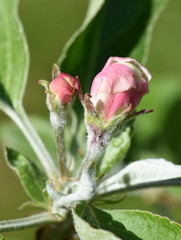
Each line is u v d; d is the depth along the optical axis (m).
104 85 0.22
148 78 0.23
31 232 0.42
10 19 0.29
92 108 0.22
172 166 0.23
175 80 0.39
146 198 0.35
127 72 0.22
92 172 0.23
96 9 0.28
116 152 0.26
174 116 0.38
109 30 0.30
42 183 0.26
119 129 0.23
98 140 0.23
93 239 0.22
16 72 0.29
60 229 0.26
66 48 0.28
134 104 0.23
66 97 0.23
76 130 0.27
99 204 0.25
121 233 0.24
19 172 0.26
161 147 0.37
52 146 0.33
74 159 0.27
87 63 0.29
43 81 0.24
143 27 0.30
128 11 0.30
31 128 0.28
